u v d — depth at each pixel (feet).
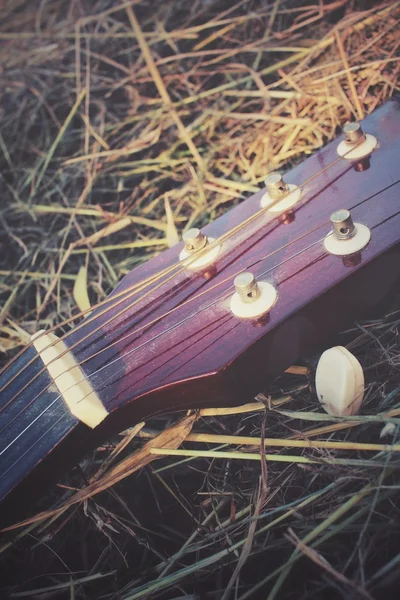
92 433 0.87
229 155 1.29
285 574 0.80
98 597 0.89
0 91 1.65
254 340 0.83
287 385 0.95
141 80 1.46
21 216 1.41
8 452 0.88
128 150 1.38
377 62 1.20
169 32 1.54
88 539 0.96
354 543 0.82
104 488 0.92
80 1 1.73
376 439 0.87
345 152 0.93
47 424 0.87
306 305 0.83
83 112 1.51
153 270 0.95
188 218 1.26
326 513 0.84
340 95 1.22
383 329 0.95
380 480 0.80
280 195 0.92
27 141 1.53
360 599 0.75
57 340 0.93
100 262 1.26
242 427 0.94
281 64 1.33
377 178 0.89
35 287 1.31
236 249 0.91
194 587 0.86
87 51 1.56
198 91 1.41
